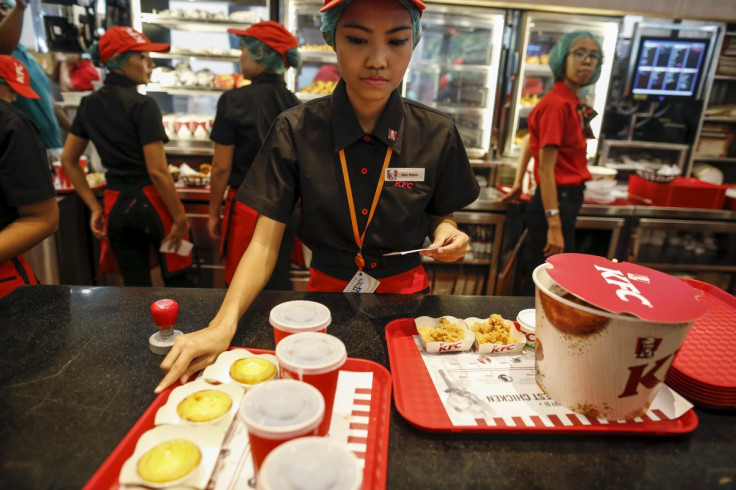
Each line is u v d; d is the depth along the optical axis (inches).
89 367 34.8
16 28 101.7
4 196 57.1
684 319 26.0
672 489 25.6
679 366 33.5
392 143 48.1
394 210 50.9
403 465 26.6
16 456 26.1
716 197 124.4
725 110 141.7
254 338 39.2
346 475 18.2
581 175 101.0
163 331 37.7
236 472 24.9
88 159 135.5
